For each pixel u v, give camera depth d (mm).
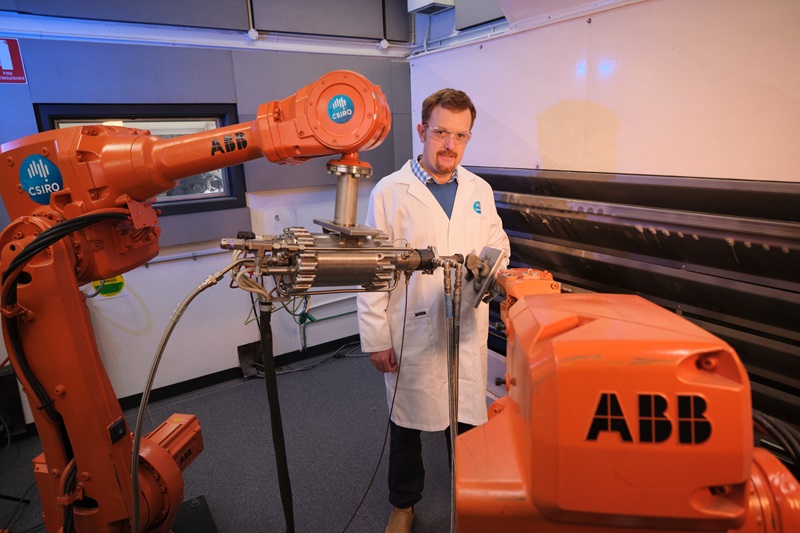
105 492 1110
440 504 1817
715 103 1124
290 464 2098
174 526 1704
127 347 2590
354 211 957
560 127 1528
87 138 1004
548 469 461
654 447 435
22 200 1051
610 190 1416
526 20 1553
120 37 2322
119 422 1114
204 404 2660
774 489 553
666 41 1190
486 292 1093
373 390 2748
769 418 750
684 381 430
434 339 1513
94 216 949
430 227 1501
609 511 456
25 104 2137
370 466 2070
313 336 3234
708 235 1174
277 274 855
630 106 1309
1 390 2324
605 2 1307
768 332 1235
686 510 444
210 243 2766
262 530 1739
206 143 983
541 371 458
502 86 1704
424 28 3025
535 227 1769
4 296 938
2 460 2213
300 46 2830
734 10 1051
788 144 1019
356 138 888
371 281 917
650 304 615
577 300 646
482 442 597
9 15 2076
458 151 1434
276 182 2854
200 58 2490
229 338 2910
